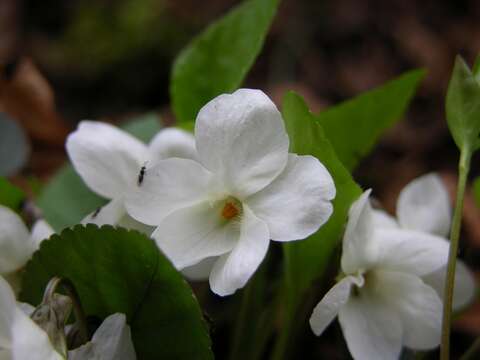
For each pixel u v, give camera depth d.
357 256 0.06
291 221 0.05
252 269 0.05
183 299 0.05
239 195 0.05
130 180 0.06
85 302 0.06
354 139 0.08
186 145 0.06
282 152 0.05
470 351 0.07
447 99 0.06
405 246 0.06
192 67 0.08
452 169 0.15
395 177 0.14
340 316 0.06
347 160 0.08
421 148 0.15
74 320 0.06
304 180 0.05
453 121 0.06
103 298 0.05
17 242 0.06
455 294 0.07
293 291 0.06
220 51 0.08
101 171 0.06
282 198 0.05
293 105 0.06
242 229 0.05
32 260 0.05
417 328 0.06
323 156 0.06
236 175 0.05
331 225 0.06
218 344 0.10
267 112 0.05
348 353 0.07
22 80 0.12
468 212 0.13
